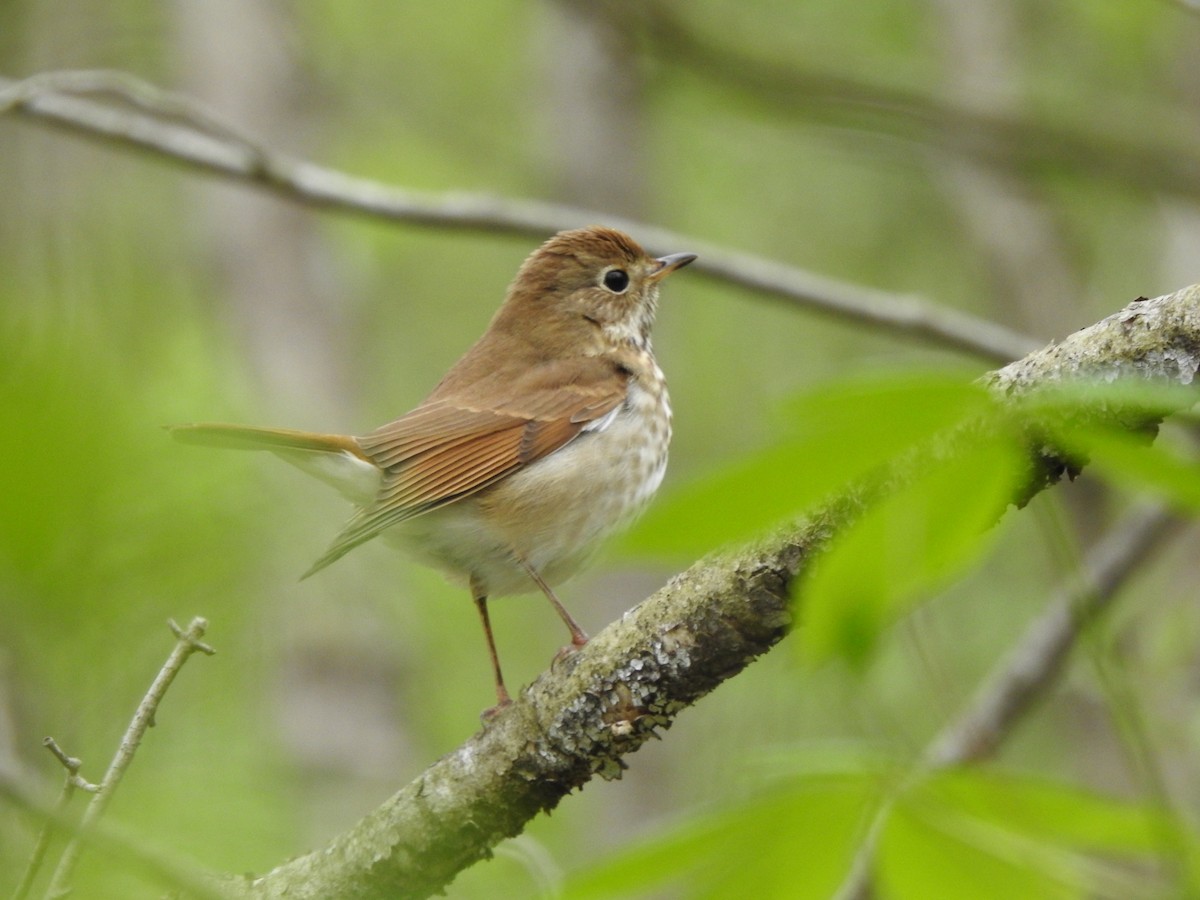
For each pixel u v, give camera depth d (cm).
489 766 642
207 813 959
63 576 397
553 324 1062
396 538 965
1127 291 1605
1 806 588
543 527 962
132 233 1559
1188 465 318
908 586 336
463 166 1834
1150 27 1608
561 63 1639
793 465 298
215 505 581
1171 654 1177
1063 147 1315
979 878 451
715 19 1412
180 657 586
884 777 453
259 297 1644
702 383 1784
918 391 294
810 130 1391
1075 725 1350
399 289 1869
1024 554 1525
